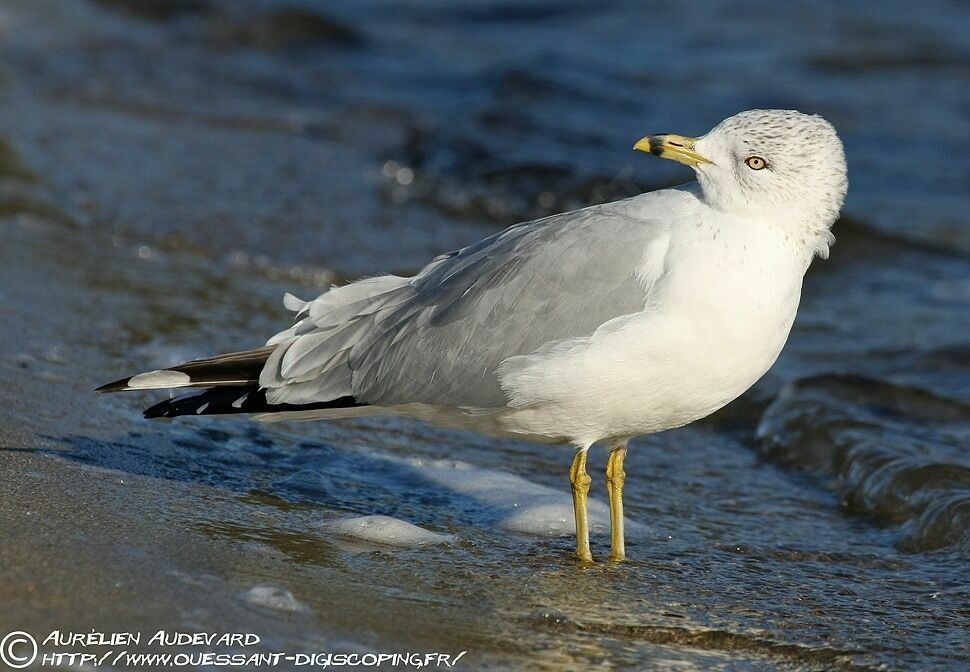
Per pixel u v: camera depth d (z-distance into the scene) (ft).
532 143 78.54
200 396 34.53
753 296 31.76
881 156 80.94
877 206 73.00
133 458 36.40
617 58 100.37
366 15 114.32
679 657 28.48
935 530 37.37
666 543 36.14
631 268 32.24
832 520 39.27
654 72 96.37
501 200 71.36
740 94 91.40
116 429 38.37
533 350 32.55
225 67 94.94
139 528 31.22
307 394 34.32
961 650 29.73
